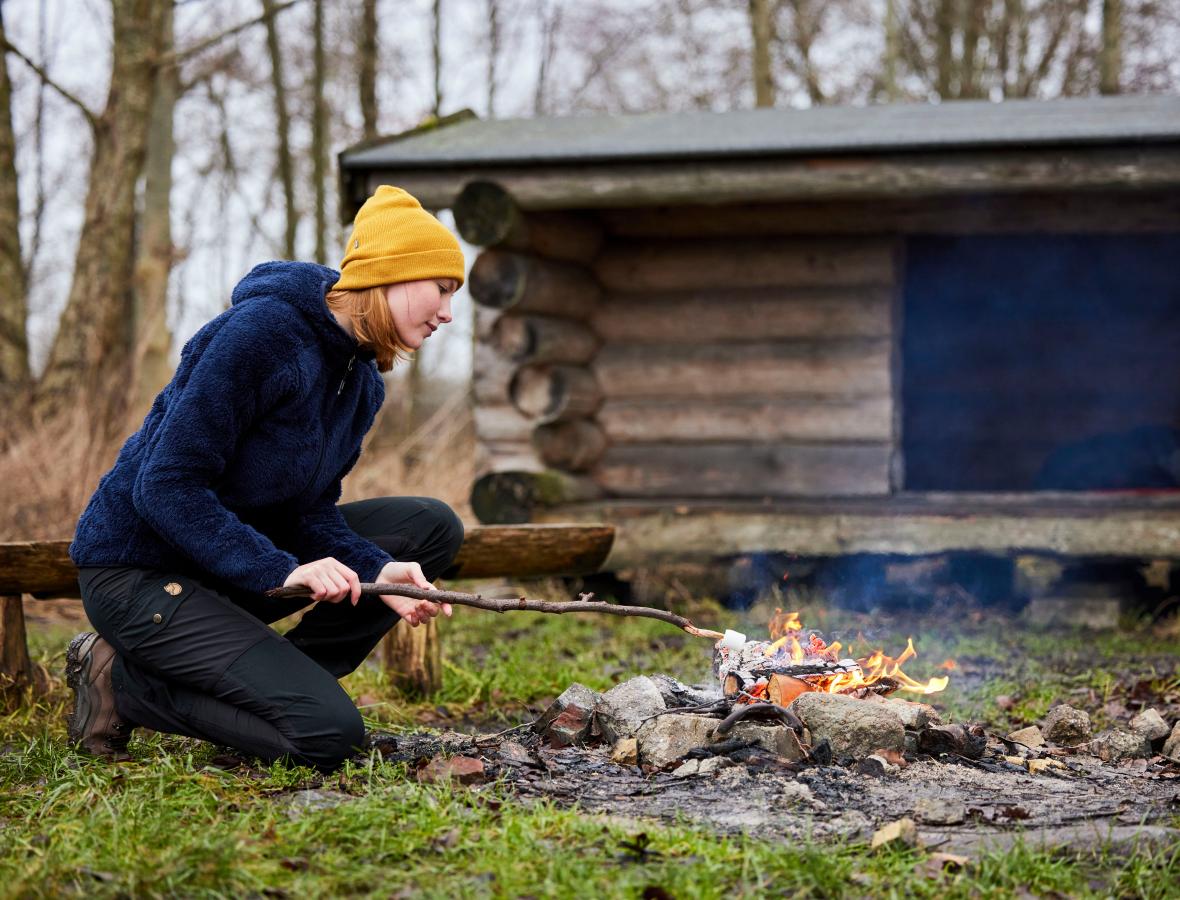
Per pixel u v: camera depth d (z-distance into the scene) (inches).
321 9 672.4
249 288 136.5
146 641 134.4
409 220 135.8
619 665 229.0
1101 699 196.5
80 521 138.9
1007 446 448.8
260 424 134.2
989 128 279.4
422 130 334.0
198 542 127.9
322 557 144.6
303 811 116.3
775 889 101.2
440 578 202.4
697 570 312.3
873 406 313.9
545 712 153.8
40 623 290.7
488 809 118.0
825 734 141.3
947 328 447.2
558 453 314.5
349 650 151.9
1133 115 289.9
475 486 313.4
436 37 717.9
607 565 308.5
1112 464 362.0
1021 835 110.4
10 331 491.2
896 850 109.4
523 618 291.4
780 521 301.3
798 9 832.3
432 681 194.1
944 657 237.1
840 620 278.1
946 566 310.3
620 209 324.2
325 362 137.0
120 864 103.6
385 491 390.6
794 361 317.4
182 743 148.9
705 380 322.0
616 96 896.9
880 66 853.2
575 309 318.0
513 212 288.2
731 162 281.6
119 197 442.3
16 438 375.2
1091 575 295.3
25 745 153.4
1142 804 126.6
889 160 276.1
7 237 496.1
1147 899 101.7
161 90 451.8
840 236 315.0
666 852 107.1
